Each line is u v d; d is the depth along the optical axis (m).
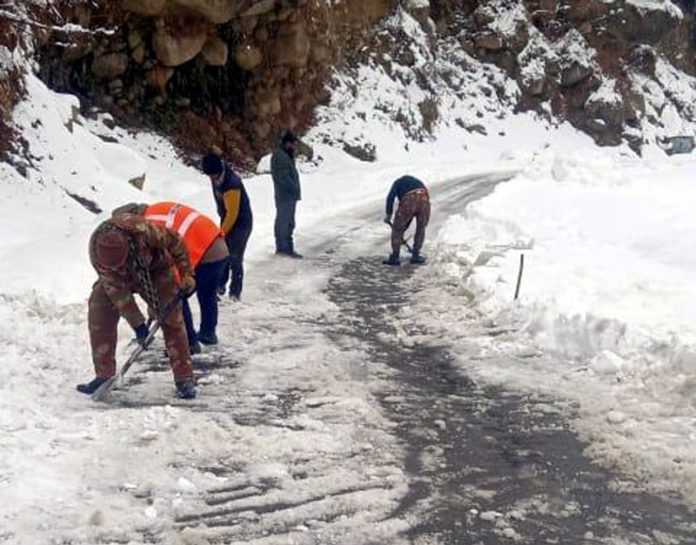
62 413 5.09
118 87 20.09
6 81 13.08
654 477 4.44
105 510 3.88
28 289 7.67
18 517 3.77
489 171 26.53
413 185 10.90
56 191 12.81
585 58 39.59
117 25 19.45
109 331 5.48
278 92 24.16
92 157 14.23
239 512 3.96
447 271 10.14
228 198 8.26
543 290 8.12
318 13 26.11
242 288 8.98
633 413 5.30
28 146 13.02
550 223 12.37
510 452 4.80
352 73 29.98
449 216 15.53
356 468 4.52
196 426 4.95
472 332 7.41
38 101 13.81
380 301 8.78
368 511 4.02
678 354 5.79
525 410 5.49
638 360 6.04
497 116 36.53
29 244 9.97
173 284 5.54
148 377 5.99
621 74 42.09
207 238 6.51
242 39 22.38
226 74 22.86
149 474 4.31
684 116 45.84
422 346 7.07
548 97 38.78
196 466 4.45
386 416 5.36
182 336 5.56
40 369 5.81
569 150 36.72
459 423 5.26
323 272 10.24
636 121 40.72
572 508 4.11
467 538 3.78
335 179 21.48
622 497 4.23
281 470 4.45
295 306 8.45
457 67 37.31
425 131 32.31
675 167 21.42
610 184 16.84
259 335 7.25
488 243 11.28
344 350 6.87
